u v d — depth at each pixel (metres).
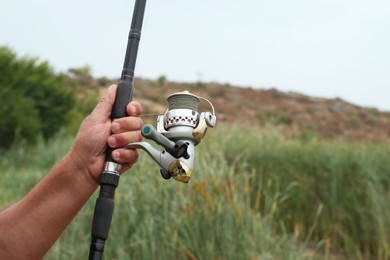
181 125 1.39
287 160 6.58
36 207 1.35
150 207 4.16
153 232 3.99
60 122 13.87
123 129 1.35
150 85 30.64
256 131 8.34
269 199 5.60
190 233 3.90
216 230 3.93
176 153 1.34
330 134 24.95
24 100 12.56
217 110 26.22
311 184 6.23
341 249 5.85
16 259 1.34
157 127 1.42
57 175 1.35
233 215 4.06
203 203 4.02
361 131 26.88
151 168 4.76
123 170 1.39
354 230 5.86
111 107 1.37
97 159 1.35
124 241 4.05
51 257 3.89
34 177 8.30
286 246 4.66
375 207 5.64
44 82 13.73
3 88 12.52
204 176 4.33
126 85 1.38
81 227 4.22
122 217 4.17
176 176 1.36
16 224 1.35
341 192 6.04
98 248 1.34
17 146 11.70
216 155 5.32
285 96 31.52
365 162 6.08
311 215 6.11
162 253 3.84
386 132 27.14
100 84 27.41
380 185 5.75
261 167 6.48
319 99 32.00
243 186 5.18
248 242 4.07
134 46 1.42
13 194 7.42
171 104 1.43
